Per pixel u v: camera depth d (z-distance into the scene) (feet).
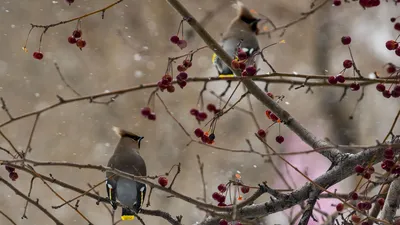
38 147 49.52
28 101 50.98
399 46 19.72
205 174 48.19
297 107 49.85
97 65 50.80
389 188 19.36
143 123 49.19
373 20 49.39
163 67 49.34
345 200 18.28
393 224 17.81
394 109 48.93
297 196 19.57
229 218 18.48
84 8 51.67
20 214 47.01
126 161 25.08
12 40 51.96
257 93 20.98
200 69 49.73
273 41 49.98
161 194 46.16
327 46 48.88
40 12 52.39
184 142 49.06
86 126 49.98
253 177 46.88
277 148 47.06
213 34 48.55
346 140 47.73
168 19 49.57
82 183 48.34
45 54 51.75
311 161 43.50
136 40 49.21
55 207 18.43
